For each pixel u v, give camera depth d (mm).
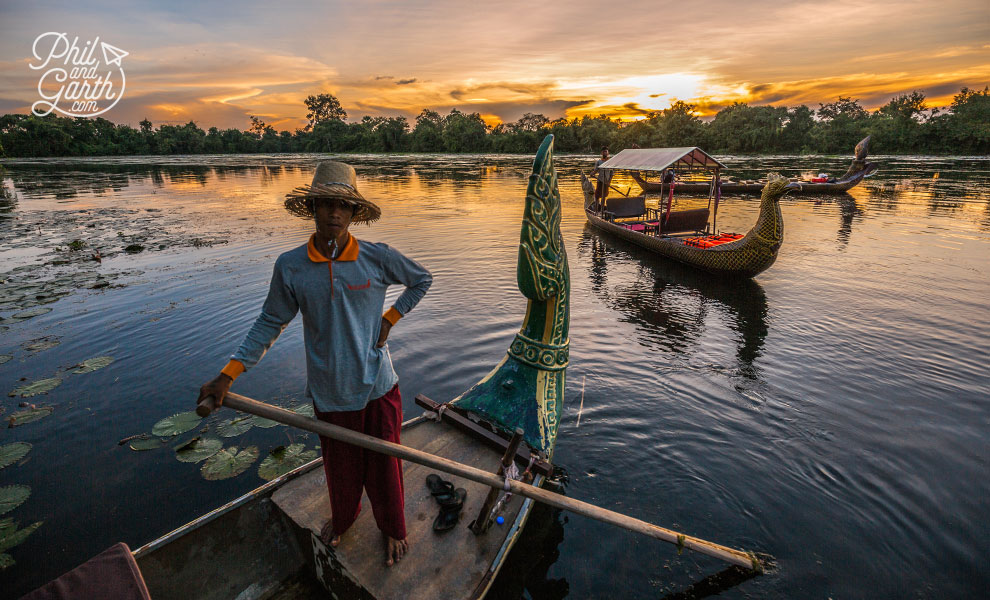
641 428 3979
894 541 2859
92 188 25406
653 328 6086
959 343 5488
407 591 2092
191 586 2254
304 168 43156
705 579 2615
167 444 3889
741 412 4191
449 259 9188
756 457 3613
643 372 4914
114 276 8312
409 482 2777
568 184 24672
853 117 96938
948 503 3148
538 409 3195
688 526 2975
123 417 4246
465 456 2986
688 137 76812
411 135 94688
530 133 80562
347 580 2227
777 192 7301
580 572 2652
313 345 1907
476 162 49312
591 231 13008
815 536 2904
